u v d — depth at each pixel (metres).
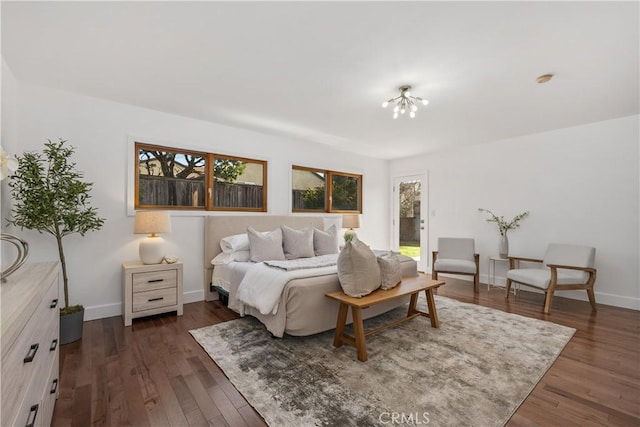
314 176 5.15
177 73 2.55
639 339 2.61
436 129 4.16
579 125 3.94
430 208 5.66
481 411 1.62
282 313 2.39
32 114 2.75
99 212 3.07
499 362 2.17
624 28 1.88
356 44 2.10
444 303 3.68
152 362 2.16
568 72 2.47
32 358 1.04
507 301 3.78
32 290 1.18
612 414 1.62
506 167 4.66
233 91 2.92
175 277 3.14
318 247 3.98
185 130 3.66
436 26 1.89
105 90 2.90
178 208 3.66
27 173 2.35
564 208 4.07
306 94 2.98
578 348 2.42
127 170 3.24
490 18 1.80
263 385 1.87
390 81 2.67
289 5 1.70
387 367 2.09
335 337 2.41
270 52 2.21
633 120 3.56
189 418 1.58
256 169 4.38
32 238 2.75
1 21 1.83
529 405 1.69
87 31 1.96
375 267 2.58
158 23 1.88
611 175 3.71
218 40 2.06
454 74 2.53
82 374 1.99
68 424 1.52
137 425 1.53
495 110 3.38
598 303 3.76
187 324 2.91
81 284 2.97
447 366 2.11
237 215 4.04
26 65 2.41
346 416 1.58
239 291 2.81
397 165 6.23
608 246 3.72
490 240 4.84
